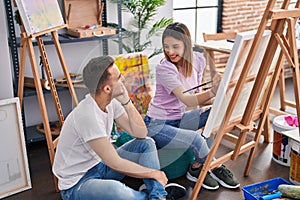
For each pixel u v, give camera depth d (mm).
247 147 2430
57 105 2518
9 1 2623
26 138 2934
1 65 2521
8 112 2381
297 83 2340
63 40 2883
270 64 2197
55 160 1974
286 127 2613
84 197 1887
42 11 2367
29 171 2660
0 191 2377
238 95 2090
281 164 2701
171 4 3738
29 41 2240
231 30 4586
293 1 4758
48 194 2412
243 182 2490
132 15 3521
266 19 2029
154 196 1935
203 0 4367
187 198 2314
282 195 2180
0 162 2361
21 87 2420
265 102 2441
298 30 3887
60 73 3283
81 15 3217
